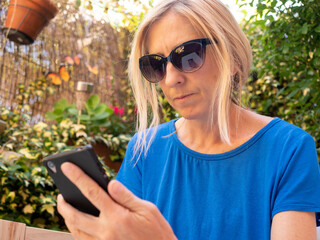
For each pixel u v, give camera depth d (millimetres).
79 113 4121
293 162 1006
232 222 1048
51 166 722
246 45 1147
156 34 1090
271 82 3518
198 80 1029
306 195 964
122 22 3861
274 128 1082
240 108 1163
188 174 1140
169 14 1080
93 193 677
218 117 1040
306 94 2516
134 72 1222
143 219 683
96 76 5008
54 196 3260
